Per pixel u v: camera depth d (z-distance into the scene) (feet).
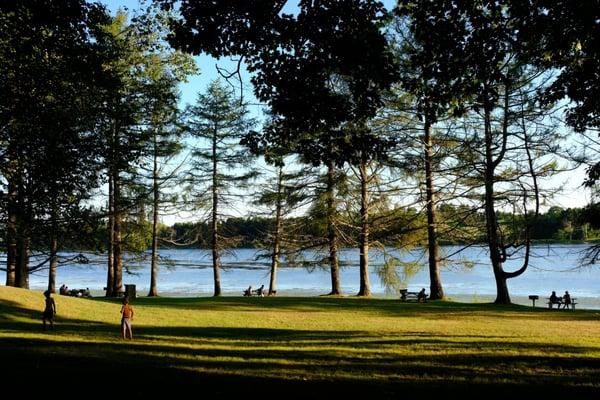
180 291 171.01
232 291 171.01
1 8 43.47
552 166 96.48
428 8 37.06
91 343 47.96
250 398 28.25
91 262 116.57
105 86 57.93
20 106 52.75
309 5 34.19
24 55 51.26
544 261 297.12
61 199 59.31
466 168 102.01
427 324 69.67
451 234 110.83
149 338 53.62
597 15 34.53
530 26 36.68
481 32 36.86
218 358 40.96
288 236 129.49
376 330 63.16
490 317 79.05
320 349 46.60
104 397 27.76
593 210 49.11
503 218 110.73
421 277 229.25
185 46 35.88
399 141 100.22
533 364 38.99
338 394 29.43
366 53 34.96
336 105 37.47
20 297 71.87
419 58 39.29
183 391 29.45
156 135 110.52
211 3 34.50
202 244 137.39
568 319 76.48
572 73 44.57
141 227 119.03
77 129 58.75
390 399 28.60
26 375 31.76
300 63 36.45
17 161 57.06
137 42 69.92
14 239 64.95
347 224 117.50
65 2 44.68
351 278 240.12
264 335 58.13
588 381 33.22
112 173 62.13
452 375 35.17
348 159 39.19
